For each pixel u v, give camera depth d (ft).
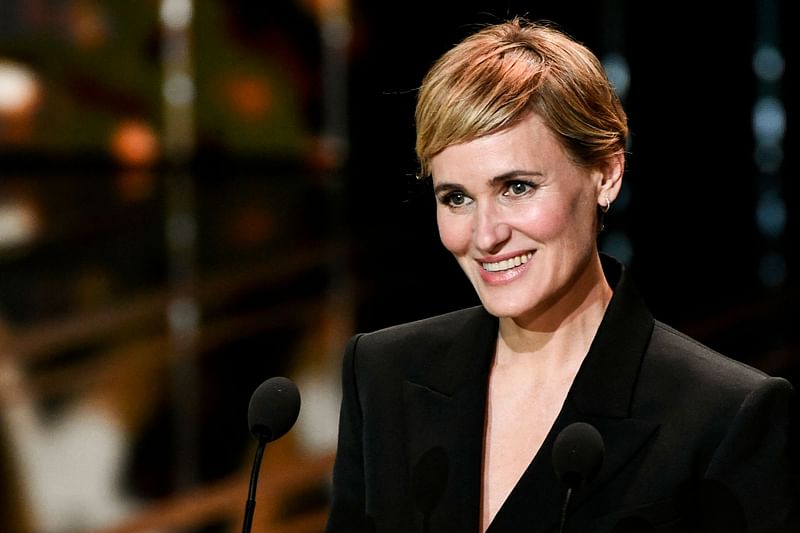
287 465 49.88
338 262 105.40
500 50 16.56
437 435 18.42
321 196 160.04
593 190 17.17
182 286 94.38
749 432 16.63
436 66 16.85
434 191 17.47
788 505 16.49
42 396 62.59
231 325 79.36
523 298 16.94
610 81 17.28
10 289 92.53
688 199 138.21
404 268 101.09
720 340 71.41
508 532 17.17
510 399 18.33
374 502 18.51
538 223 16.53
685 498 16.74
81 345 74.18
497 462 18.02
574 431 15.21
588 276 17.97
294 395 17.02
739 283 88.94
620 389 17.37
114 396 62.23
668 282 90.17
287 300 87.81
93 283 95.35
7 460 52.08
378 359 19.74
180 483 48.88
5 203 143.02
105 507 46.62
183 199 153.28
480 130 16.16
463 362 18.80
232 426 56.24
